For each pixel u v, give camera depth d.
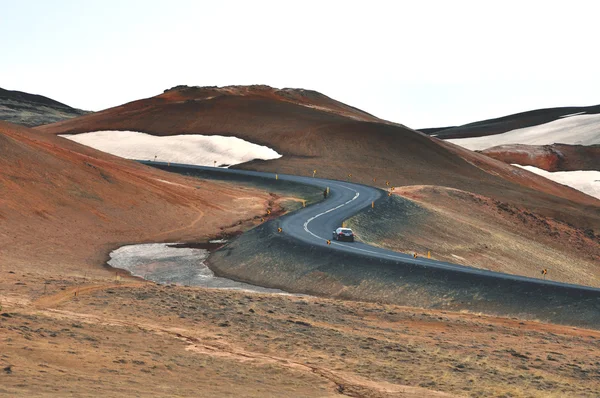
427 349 30.36
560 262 90.12
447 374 25.56
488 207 115.50
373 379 24.09
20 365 18.84
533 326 40.09
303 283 55.31
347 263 56.38
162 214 89.50
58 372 18.83
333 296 52.09
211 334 30.06
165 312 34.38
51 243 66.75
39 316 28.66
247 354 26.47
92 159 103.25
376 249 64.31
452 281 50.06
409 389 22.86
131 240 77.12
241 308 37.47
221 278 59.75
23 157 85.69
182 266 64.69
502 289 47.78
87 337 25.45
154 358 23.36
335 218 85.00
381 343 30.98
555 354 31.66
